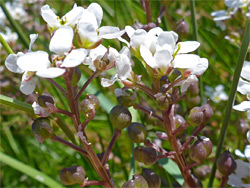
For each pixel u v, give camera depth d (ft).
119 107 0.28
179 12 0.69
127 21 0.60
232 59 0.61
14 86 0.56
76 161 0.54
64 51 0.24
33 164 0.56
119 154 0.47
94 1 0.61
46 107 0.26
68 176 0.27
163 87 0.30
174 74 0.29
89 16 0.26
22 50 0.60
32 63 0.24
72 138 0.33
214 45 0.61
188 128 0.43
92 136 0.57
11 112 0.57
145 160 0.29
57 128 0.29
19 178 0.56
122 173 0.51
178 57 0.27
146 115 0.36
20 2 0.69
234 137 0.49
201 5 0.71
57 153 0.56
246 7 0.50
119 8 0.60
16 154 0.57
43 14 0.26
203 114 0.29
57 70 0.23
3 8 0.47
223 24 0.55
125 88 0.29
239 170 0.32
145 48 0.27
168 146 0.41
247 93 0.31
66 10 0.68
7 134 0.58
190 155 0.30
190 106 0.37
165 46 0.26
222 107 0.57
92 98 0.26
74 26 0.26
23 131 0.60
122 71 0.27
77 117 0.27
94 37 0.25
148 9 0.41
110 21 0.61
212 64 0.58
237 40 0.53
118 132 0.29
